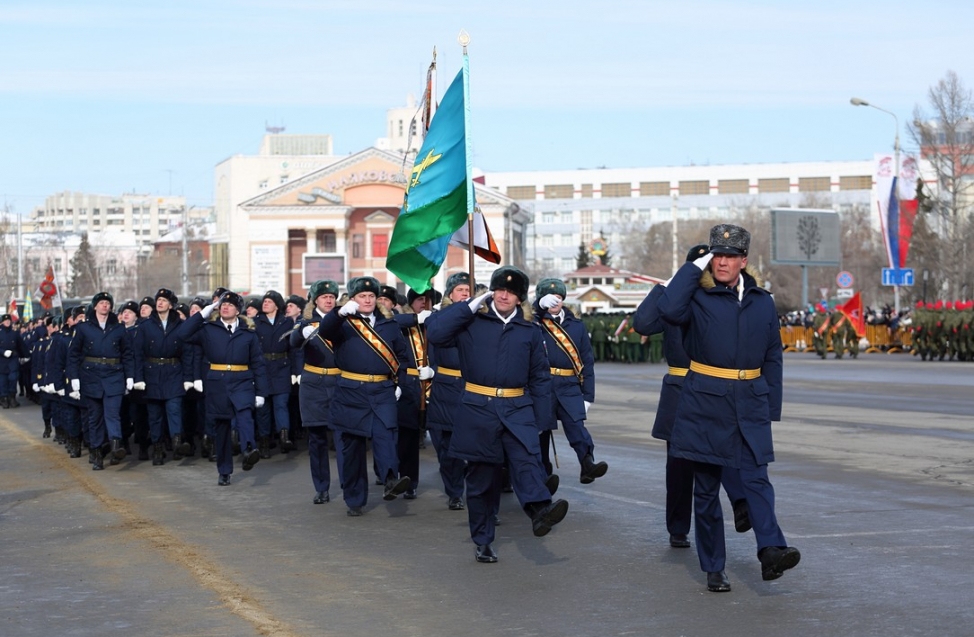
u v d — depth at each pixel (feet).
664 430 31.14
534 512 28.45
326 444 40.57
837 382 97.40
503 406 28.84
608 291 271.49
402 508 39.06
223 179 501.97
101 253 463.42
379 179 290.76
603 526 34.42
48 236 476.95
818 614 24.04
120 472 50.08
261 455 55.16
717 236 25.73
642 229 404.16
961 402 76.43
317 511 38.65
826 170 430.61
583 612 24.64
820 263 192.24
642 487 41.88
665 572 28.32
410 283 41.50
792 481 42.11
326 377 40.22
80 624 24.54
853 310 145.38
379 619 24.40
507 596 26.20
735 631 22.93
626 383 104.88
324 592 26.89
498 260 42.52
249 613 25.02
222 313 45.80
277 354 55.06
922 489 40.01
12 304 160.45
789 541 31.22
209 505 40.29
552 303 31.71
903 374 107.55
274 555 31.24
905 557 29.12
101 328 50.78
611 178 450.30
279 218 289.74
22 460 56.44
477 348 28.94
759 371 25.93
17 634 23.88
